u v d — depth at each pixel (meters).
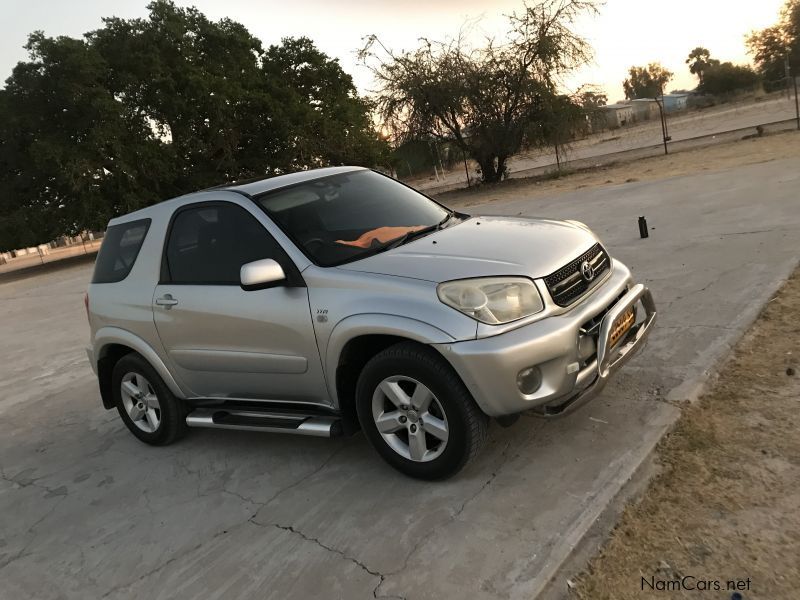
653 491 3.09
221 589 3.07
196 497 4.05
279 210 4.04
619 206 12.63
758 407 3.68
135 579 3.30
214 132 34.03
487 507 3.24
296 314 3.68
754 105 51.09
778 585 2.41
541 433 3.87
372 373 3.48
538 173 31.83
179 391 4.61
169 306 4.33
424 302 3.24
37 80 30.11
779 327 4.75
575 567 2.69
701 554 2.63
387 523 3.30
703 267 6.81
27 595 3.36
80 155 29.73
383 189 4.64
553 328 3.19
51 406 6.67
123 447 5.15
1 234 31.62
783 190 10.28
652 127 47.75
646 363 4.55
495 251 3.52
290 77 37.72
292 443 4.57
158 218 4.61
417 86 29.33
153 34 32.94
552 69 27.92
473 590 2.68
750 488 2.98
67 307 14.12
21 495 4.62
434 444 3.58
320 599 2.85
